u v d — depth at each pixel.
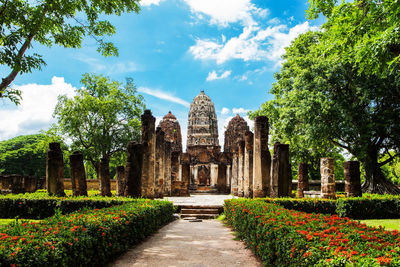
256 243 7.68
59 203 13.55
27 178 24.78
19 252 4.05
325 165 17.16
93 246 6.02
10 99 10.13
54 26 11.74
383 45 10.09
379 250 4.23
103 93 35.62
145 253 8.02
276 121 33.69
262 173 16.55
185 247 8.80
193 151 43.75
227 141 44.94
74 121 32.09
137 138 35.00
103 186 20.22
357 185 17.08
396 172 38.09
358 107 22.59
